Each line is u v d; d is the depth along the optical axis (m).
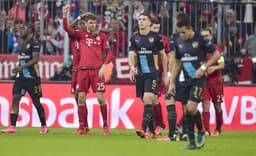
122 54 51.59
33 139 36.28
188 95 31.00
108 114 48.25
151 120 38.81
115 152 28.78
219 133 43.94
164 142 34.72
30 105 48.06
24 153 27.94
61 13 51.75
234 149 31.38
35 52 41.19
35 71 41.62
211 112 48.31
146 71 37.59
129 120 48.19
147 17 37.50
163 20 50.75
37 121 48.12
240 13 51.28
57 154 27.58
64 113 48.09
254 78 51.94
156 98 40.00
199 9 50.69
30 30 41.38
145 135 37.72
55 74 51.12
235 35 51.38
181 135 35.94
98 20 51.88
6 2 51.28
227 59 51.53
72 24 42.16
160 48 37.75
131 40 37.94
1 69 51.09
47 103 48.19
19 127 47.38
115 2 51.78
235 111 48.81
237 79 51.72
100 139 36.81
